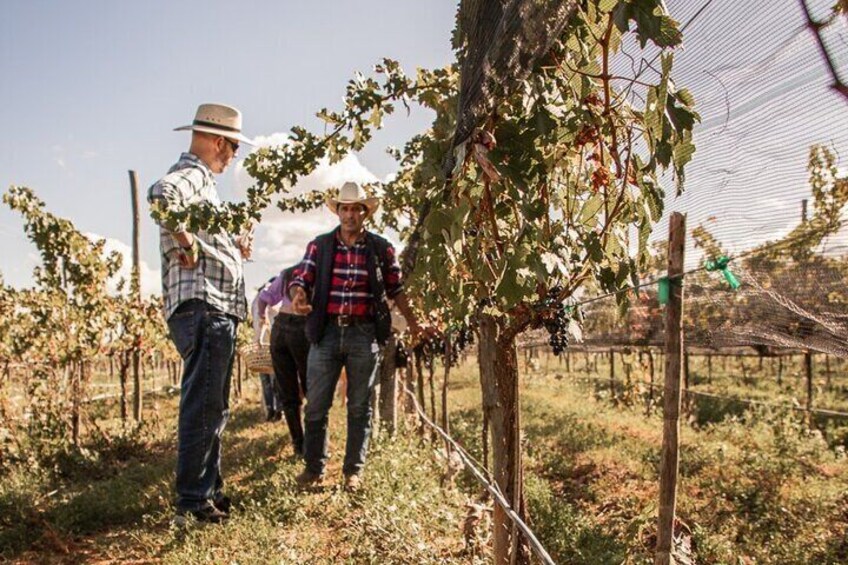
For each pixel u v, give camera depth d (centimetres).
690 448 823
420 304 634
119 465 786
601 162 280
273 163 383
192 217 382
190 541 416
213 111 487
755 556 481
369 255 552
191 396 465
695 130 261
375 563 381
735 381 1814
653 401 1274
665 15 195
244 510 491
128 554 429
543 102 247
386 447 632
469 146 255
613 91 270
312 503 495
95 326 923
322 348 543
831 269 285
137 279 1065
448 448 583
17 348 859
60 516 499
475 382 1977
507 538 315
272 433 845
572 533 471
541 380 1988
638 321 560
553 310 294
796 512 580
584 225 291
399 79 380
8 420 790
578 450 850
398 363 753
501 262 262
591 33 230
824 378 1727
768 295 338
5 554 440
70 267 968
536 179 269
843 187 226
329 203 554
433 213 275
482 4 226
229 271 484
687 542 348
